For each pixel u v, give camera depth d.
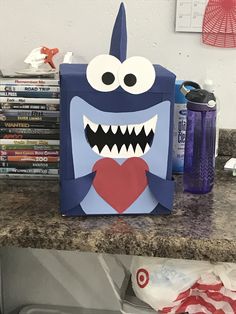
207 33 1.32
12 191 1.15
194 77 1.36
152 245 0.93
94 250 0.94
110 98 0.95
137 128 0.97
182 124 1.22
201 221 1.00
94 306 1.47
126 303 1.10
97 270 1.44
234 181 1.23
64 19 1.33
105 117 0.96
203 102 1.09
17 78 1.20
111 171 0.99
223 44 1.33
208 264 1.02
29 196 1.12
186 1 1.30
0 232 0.95
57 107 1.16
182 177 1.23
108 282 1.44
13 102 1.16
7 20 1.34
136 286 1.06
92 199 1.00
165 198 1.01
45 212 1.03
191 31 1.32
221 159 1.37
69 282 1.46
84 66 1.02
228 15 1.30
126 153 0.98
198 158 1.12
